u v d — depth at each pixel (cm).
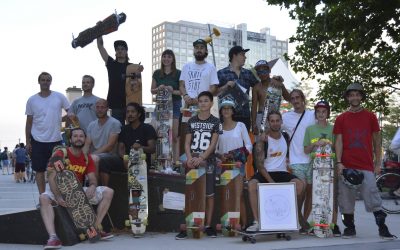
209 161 628
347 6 1195
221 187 637
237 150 638
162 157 729
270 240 597
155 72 795
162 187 677
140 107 682
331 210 626
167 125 736
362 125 622
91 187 596
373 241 585
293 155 666
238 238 614
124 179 672
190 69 737
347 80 1702
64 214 579
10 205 1022
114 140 684
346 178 599
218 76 754
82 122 764
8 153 3166
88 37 834
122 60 836
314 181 634
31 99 719
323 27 1345
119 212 669
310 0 1141
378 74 1664
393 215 948
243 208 659
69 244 560
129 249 532
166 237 627
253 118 769
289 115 686
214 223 671
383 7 1127
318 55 1630
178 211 674
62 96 743
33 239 586
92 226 583
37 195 1307
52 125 714
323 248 531
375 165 628
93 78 782
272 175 651
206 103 619
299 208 654
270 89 741
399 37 1175
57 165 578
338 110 1762
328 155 630
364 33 1199
